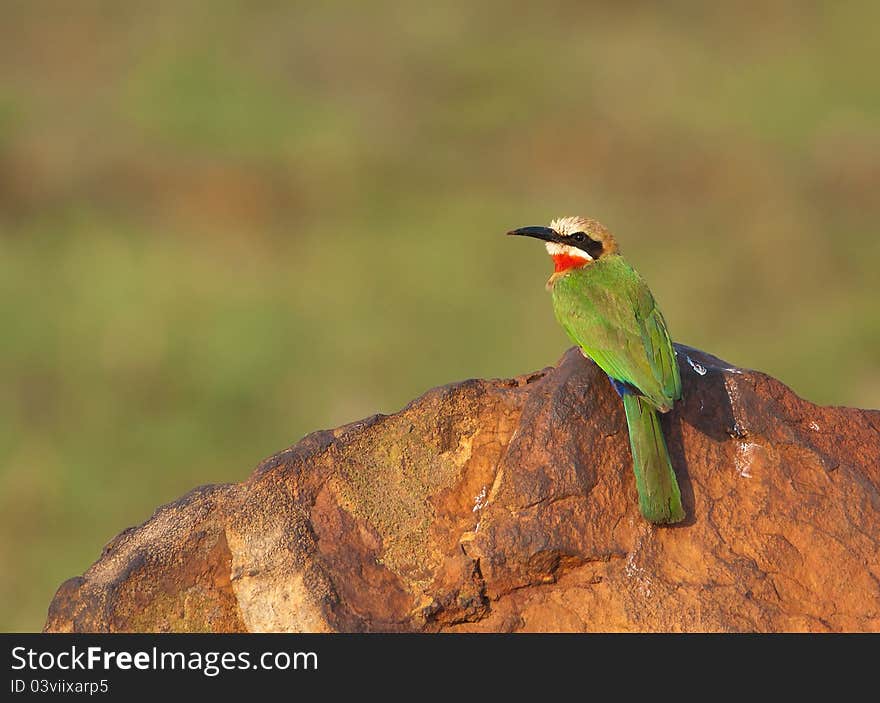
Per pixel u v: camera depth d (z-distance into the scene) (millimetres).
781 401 8008
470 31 31531
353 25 31406
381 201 23344
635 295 8594
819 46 30125
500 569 7223
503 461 7621
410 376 17828
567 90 28375
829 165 24109
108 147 24578
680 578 7293
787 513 7562
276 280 19891
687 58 29875
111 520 15031
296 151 24531
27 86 28078
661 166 24734
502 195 23812
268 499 7430
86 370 17297
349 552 7324
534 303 19562
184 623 7320
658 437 7582
